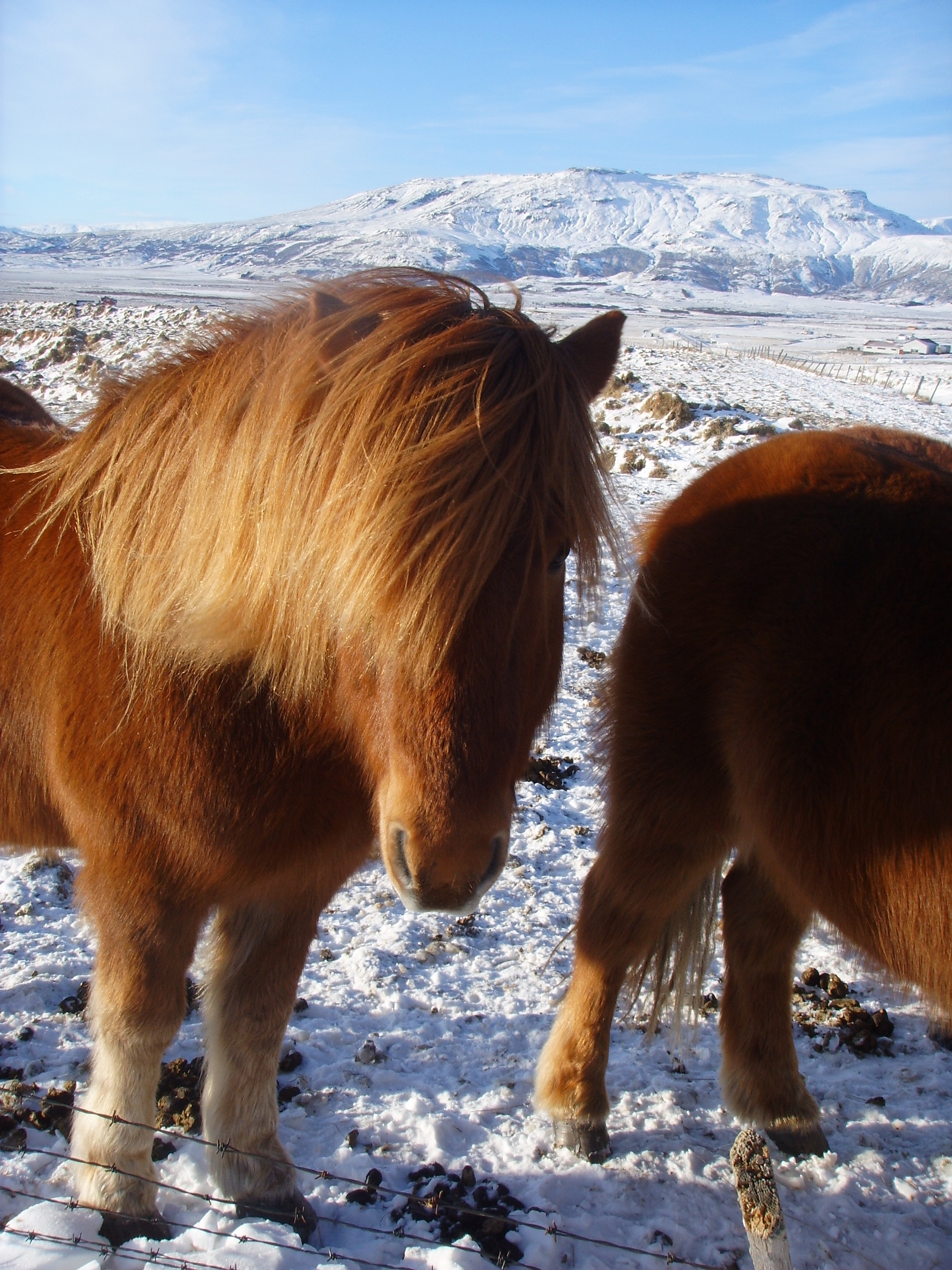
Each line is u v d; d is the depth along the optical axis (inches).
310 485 56.1
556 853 148.8
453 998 112.7
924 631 69.1
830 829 71.7
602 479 66.7
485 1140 92.1
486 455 54.1
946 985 68.1
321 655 59.5
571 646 228.1
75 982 110.6
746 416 534.9
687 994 99.8
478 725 55.3
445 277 65.5
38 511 77.8
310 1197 83.9
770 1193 56.9
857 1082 103.8
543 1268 77.7
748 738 77.9
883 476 80.7
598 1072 93.0
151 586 66.2
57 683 72.8
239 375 64.4
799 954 127.9
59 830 84.4
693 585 85.7
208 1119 83.4
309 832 72.5
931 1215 86.3
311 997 111.0
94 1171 74.5
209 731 66.7
